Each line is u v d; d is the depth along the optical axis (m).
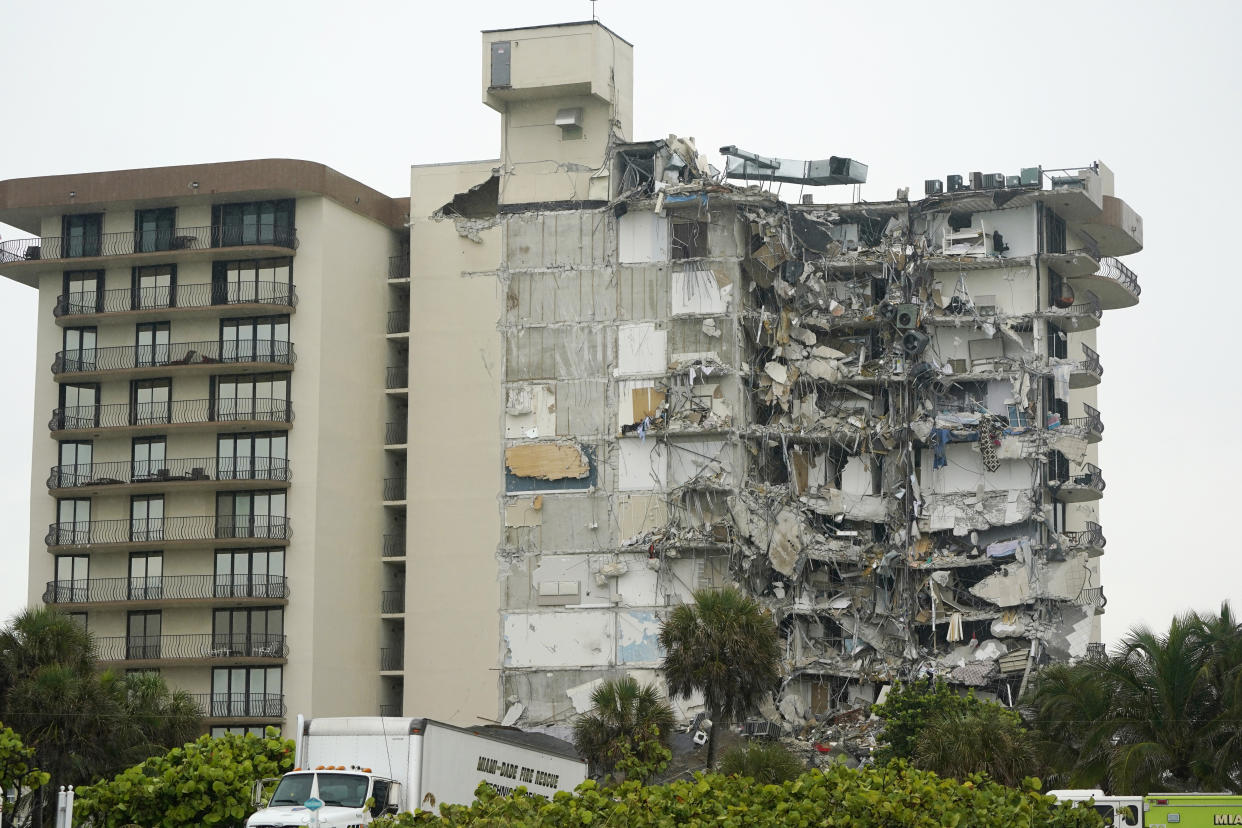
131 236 185.12
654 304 181.50
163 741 148.75
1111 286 195.00
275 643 175.00
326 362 180.25
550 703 177.50
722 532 175.25
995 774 125.38
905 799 82.38
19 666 140.25
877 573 180.00
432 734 93.06
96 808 101.56
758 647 146.25
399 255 192.62
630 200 182.75
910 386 182.88
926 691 160.50
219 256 181.88
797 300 186.25
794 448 184.00
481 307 185.25
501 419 183.12
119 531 180.75
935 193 185.00
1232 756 117.38
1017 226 183.75
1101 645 179.12
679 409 178.88
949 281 184.62
